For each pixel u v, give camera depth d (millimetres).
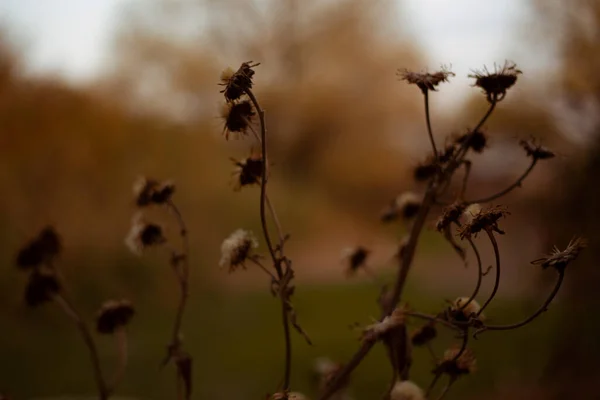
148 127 2619
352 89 4480
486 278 1924
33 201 2127
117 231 2248
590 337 1085
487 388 1081
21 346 1618
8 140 2135
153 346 1632
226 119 392
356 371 1238
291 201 3699
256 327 1844
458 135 448
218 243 2430
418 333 423
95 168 2326
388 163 4281
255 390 1280
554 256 352
